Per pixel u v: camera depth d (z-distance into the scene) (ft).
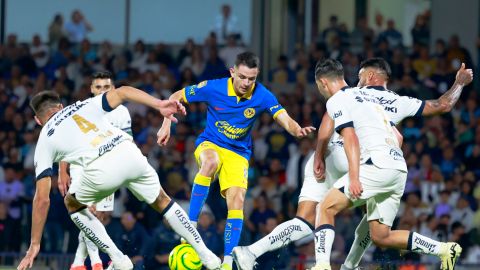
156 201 38.58
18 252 67.56
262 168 75.77
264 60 95.14
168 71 89.81
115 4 98.68
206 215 62.23
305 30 95.25
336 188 38.96
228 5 96.58
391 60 87.86
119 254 39.65
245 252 40.63
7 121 82.69
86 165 37.47
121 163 37.45
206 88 42.65
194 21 97.86
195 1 97.60
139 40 93.04
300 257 66.13
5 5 98.84
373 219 39.91
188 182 74.18
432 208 72.28
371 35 92.68
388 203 39.50
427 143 77.25
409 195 71.97
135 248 61.93
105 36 98.68
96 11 98.68
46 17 98.48
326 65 40.14
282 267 61.26
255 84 42.75
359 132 39.04
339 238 67.56
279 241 41.11
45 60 92.89
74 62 91.86
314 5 95.14
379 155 38.63
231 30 96.58
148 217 68.49
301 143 74.54
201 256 39.01
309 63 89.71
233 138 42.73
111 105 37.29
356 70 86.99
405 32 95.04
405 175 39.22
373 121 39.11
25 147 78.28
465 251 69.46
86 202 38.55
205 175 41.98
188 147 76.13
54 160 38.17
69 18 98.17
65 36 97.55
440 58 88.02
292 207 71.51
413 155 74.59
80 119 37.55
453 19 94.22
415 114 40.50
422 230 70.13
